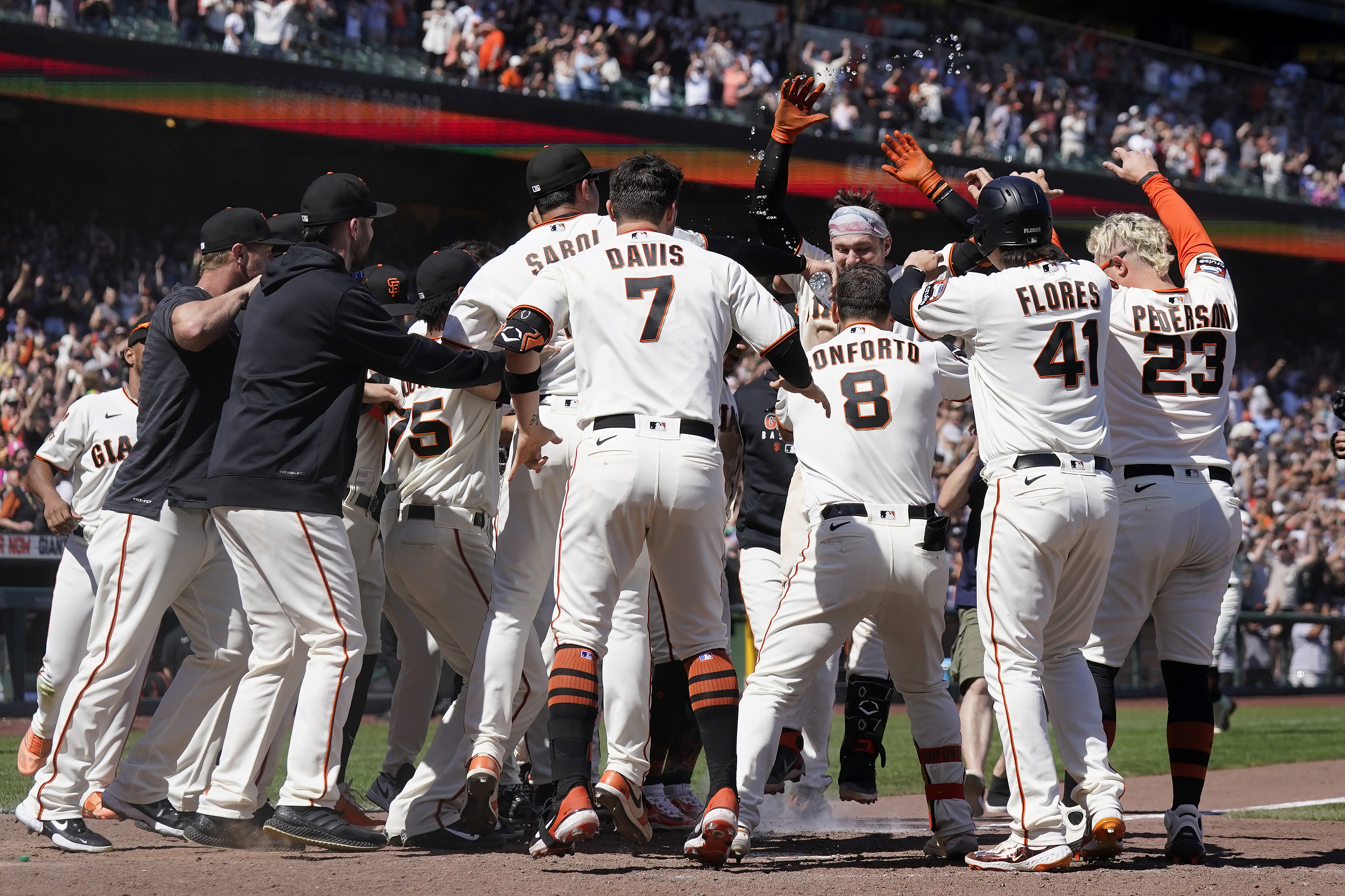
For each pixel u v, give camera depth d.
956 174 37.41
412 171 34.34
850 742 10.13
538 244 8.48
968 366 8.57
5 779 12.34
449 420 8.47
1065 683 7.89
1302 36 56.00
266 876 6.80
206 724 8.81
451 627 8.73
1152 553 8.19
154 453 8.34
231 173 32.50
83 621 9.91
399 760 10.60
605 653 7.74
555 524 8.26
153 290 31.27
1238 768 16.39
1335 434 9.48
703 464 7.33
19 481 23.12
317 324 7.77
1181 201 9.10
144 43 28.08
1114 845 7.65
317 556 7.77
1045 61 39.62
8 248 29.50
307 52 29.83
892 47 37.66
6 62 26.91
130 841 8.54
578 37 33.41
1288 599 32.50
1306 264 45.09
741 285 7.65
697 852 7.30
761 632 10.41
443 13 31.55
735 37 35.56
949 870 7.48
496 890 6.36
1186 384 8.27
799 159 35.09
